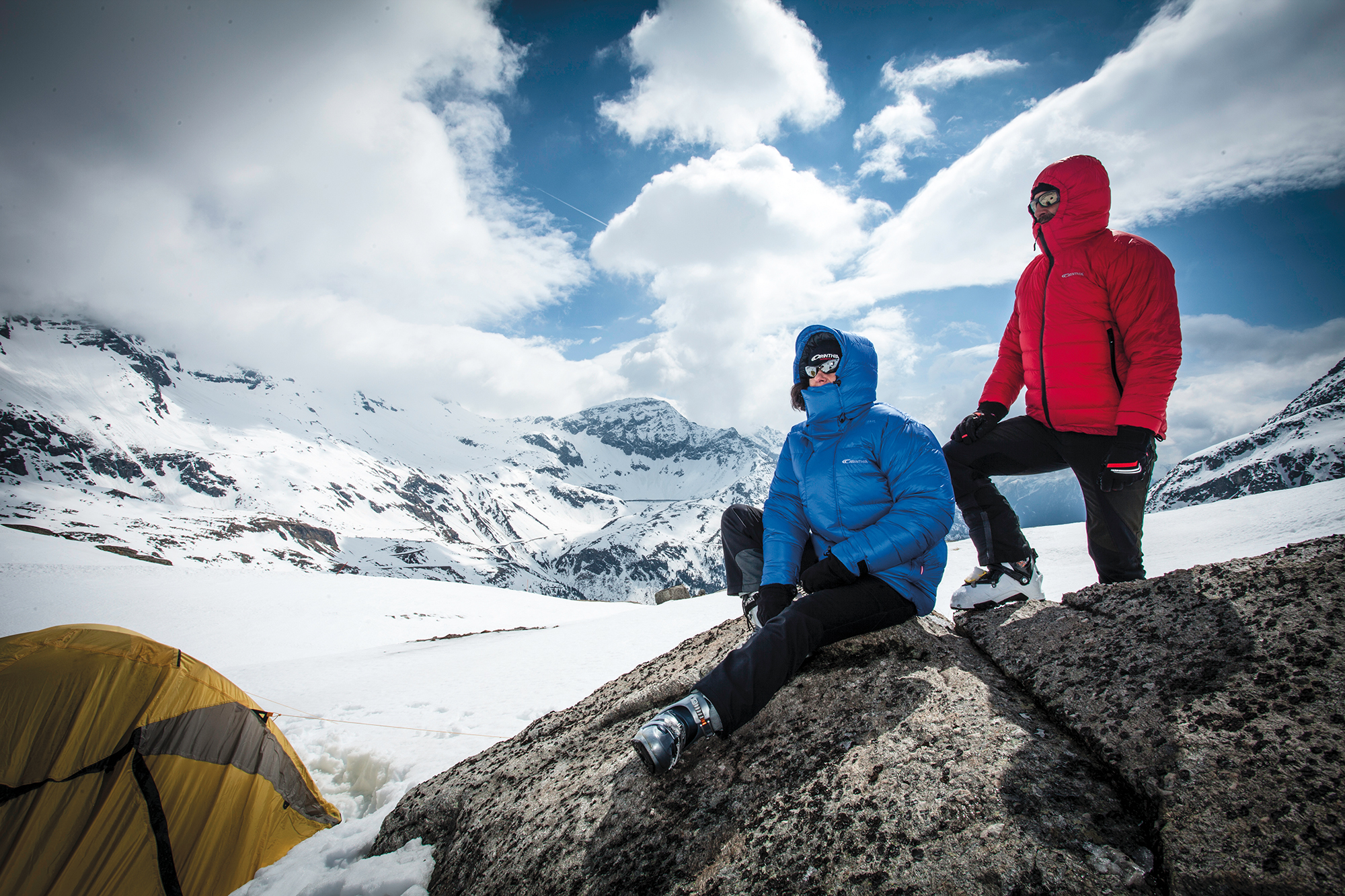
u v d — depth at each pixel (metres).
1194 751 1.44
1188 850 1.26
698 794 1.99
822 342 2.50
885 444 2.42
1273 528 12.55
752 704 1.98
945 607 14.45
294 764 4.56
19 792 3.46
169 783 3.74
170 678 3.99
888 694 2.07
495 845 2.33
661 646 18.08
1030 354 2.99
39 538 85.06
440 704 10.23
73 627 4.07
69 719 3.66
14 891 3.31
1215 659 1.64
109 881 3.47
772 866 1.63
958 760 1.71
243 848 3.90
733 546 2.84
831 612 2.18
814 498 2.58
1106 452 2.74
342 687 14.16
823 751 1.93
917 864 1.46
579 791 2.32
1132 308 2.66
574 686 12.06
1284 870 1.16
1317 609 1.61
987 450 2.93
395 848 2.91
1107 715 1.66
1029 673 1.97
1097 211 2.76
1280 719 1.41
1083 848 1.38
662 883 1.75
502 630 32.59
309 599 62.78
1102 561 2.88
